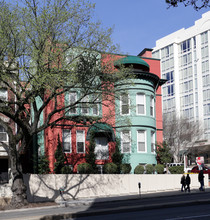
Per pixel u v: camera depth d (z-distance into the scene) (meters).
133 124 34.41
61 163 31.17
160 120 39.03
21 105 22.09
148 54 44.16
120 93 26.36
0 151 28.78
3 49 20.53
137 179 31.78
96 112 34.31
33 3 21.34
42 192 26.62
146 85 35.78
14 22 20.80
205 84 80.56
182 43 88.62
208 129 78.25
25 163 32.94
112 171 31.98
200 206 17.64
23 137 24.50
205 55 81.50
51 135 32.50
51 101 32.88
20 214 18.38
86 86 23.44
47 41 21.66
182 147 60.91
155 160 36.03
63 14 21.34
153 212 15.77
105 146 34.72
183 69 87.44
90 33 22.97
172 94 89.00
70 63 22.64
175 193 29.23
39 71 19.97
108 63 24.45
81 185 28.62
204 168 42.78
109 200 24.78
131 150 34.22
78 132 33.91
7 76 20.41
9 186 27.06
